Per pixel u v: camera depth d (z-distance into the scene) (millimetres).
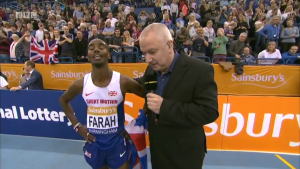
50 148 3580
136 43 6965
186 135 1548
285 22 7348
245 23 7629
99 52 1723
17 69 6883
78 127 2025
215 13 9180
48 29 8953
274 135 3391
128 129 2102
